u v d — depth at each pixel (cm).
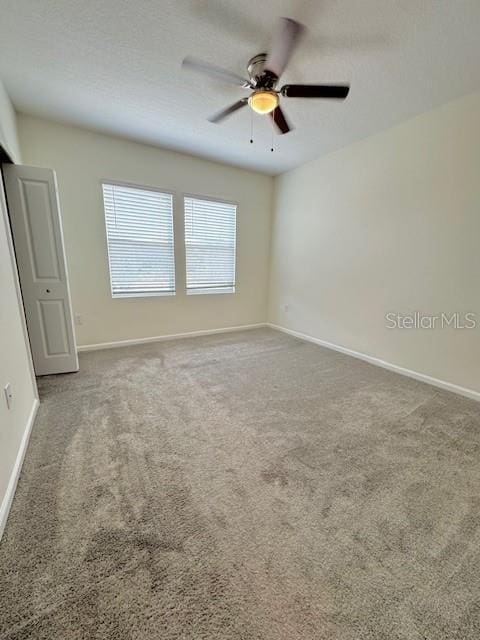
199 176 386
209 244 419
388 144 292
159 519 127
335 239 364
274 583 102
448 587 102
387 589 101
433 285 269
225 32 171
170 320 405
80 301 337
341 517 130
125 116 273
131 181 338
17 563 107
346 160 338
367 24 162
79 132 303
